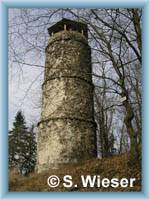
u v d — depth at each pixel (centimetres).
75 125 2278
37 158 2377
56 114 2298
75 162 2203
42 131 2352
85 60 2445
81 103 2339
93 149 2327
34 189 1546
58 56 2400
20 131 3438
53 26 2495
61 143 2238
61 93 2327
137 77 1603
